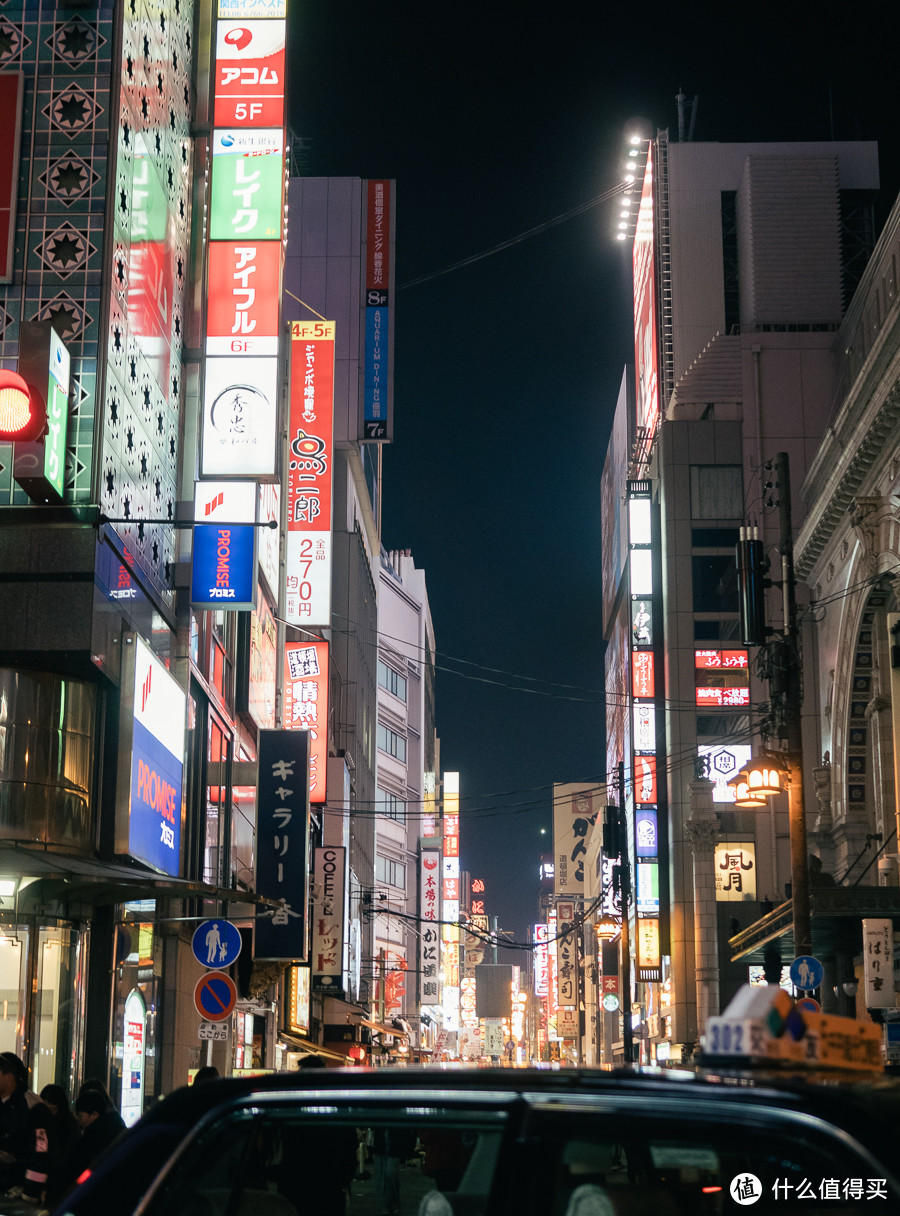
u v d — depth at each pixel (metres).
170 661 23.17
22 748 18.03
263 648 34.19
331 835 43.56
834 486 42.81
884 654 41.03
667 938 60.72
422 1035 86.06
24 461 17.56
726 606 63.56
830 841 47.47
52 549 18.41
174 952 23.83
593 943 100.56
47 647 18.06
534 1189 2.96
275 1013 35.59
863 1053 3.25
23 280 19.23
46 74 19.83
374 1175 3.35
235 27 23.62
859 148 70.56
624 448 84.44
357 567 67.94
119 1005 20.02
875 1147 2.67
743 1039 2.90
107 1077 19.05
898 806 31.80
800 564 50.69
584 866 128.38
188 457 24.42
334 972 41.06
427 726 108.69
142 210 21.25
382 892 84.00
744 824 60.56
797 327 67.06
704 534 64.44
